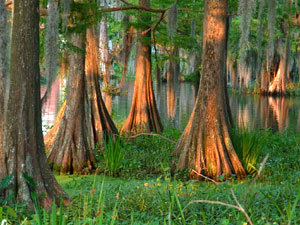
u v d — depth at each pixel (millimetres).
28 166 7316
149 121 18281
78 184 9492
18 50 7410
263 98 40625
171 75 20578
